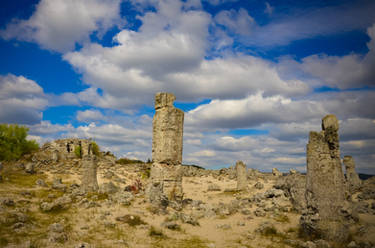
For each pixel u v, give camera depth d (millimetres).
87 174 22844
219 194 27625
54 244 9570
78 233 11352
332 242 11148
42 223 12344
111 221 13773
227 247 11289
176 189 20219
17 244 9172
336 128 12555
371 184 27797
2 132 34938
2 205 13898
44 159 39500
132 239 11297
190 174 45125
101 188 22594
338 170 12320
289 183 21719
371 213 16188
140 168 43656
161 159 20031
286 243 11773
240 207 19938
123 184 30875
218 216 17328
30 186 21859
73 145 48031
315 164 12711
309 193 12953
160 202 17828
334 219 11664
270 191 22344
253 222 15852
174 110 20812
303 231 12703
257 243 11891
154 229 12992
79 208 15922
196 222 15148
